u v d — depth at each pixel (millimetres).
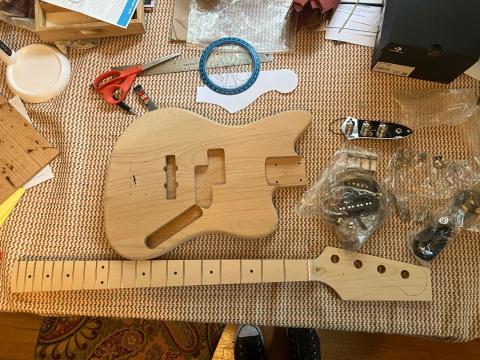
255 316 704
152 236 708
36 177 757
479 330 688
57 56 792
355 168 731
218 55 794
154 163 715
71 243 728
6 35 811
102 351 1007
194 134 723
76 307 713
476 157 739
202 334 998
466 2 665
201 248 722
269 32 804
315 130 756
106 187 710
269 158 721
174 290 713
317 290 705
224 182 717
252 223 694
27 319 1038
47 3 745
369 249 711
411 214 720
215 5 818
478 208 709
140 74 790
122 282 695
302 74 781
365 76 775
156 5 817
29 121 780
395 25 667
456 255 702
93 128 770
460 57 670
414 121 755
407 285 682
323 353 1011
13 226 736
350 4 796
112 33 790
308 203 727
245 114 771
